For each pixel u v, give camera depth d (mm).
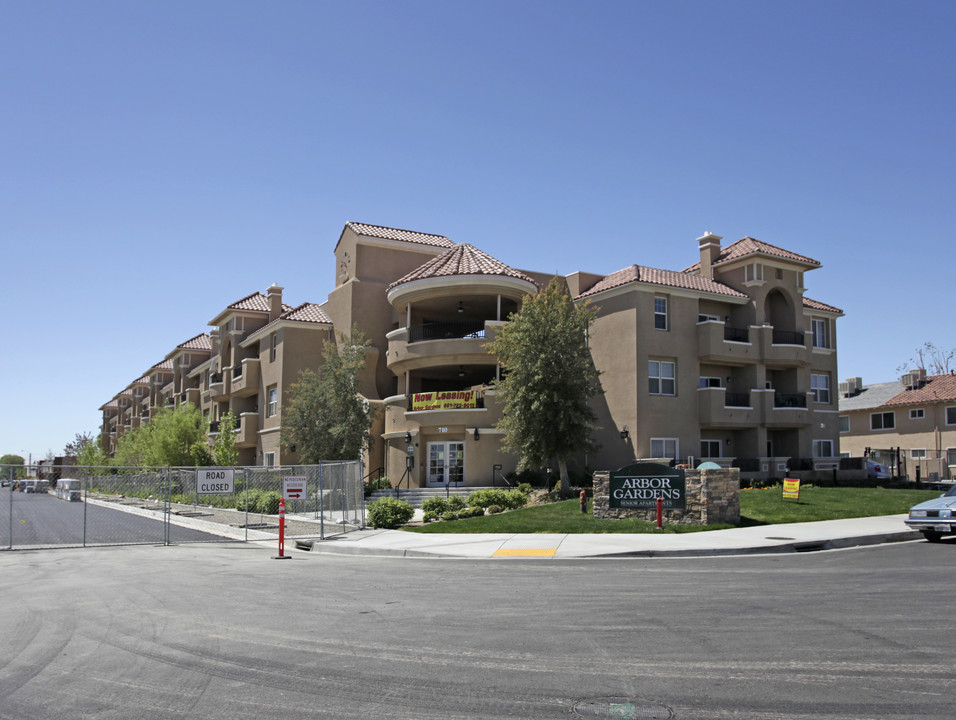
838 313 40625
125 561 16047
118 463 59875
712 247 37219
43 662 7621
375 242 39219
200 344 62781
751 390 34562
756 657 7500
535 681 6812
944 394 47594
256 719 5934
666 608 9930
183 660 7633
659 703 6195
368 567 14703
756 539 17438
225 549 18781
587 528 19891
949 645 7867
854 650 7719
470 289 32969
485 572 13719
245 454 45000
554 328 27688
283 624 9242
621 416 32562
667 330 33000
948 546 16688
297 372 38969
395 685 6746
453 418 32219
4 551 18375
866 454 43375
